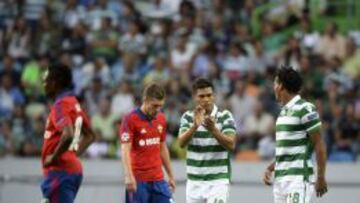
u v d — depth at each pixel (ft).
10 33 200.75
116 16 206.28
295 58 184.75
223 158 103.76
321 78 179.93
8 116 180.65
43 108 181.88
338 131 164.55
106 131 171.63
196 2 207.00
